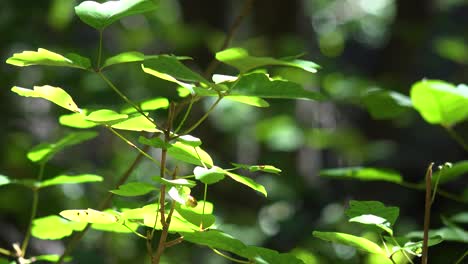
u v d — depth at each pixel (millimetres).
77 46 3764
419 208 3736
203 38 3781
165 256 2789
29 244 2574
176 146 1244
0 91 3363
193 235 1229
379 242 1763
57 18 3672
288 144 3627
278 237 2877
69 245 1443
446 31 4953
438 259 2043
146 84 3281
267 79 1228
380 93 1521
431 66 4840
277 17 4199
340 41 4871
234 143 3773
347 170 1502
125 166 3895
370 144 4035
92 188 3281
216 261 3053
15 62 1227
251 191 3436
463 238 1429
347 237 1254
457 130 3770
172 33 3828
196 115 3121
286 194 3277
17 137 3232
